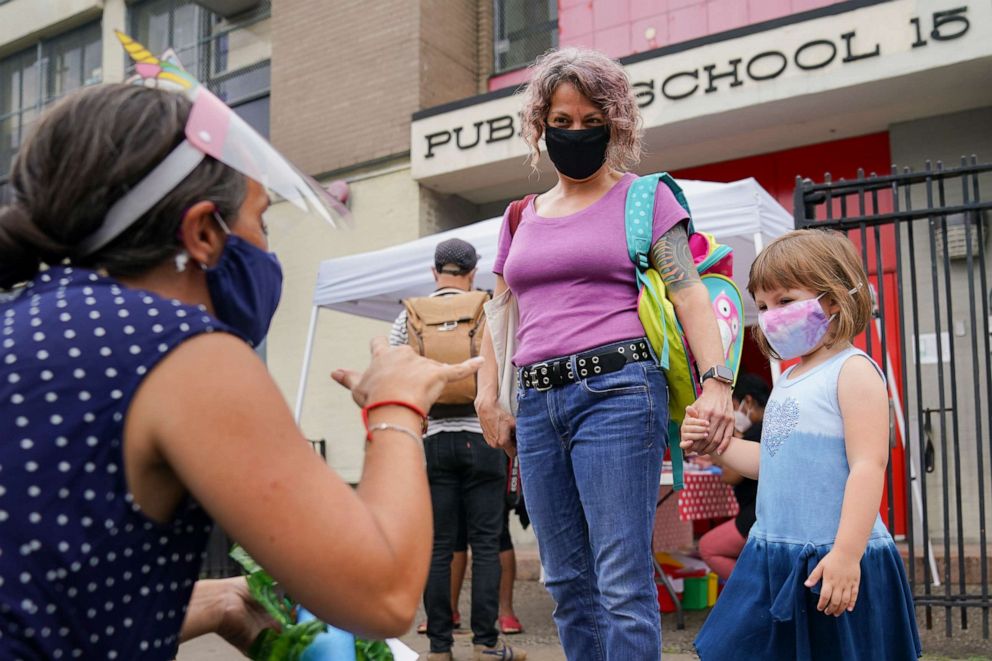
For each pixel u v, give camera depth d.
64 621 0.98
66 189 1.08
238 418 0.99
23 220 1.10
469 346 3.71
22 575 0.96
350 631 1.06
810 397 2.22
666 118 6.84
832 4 6.38
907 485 4.10
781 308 2.29
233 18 9.11
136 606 1.02
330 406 8.15
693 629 4.57
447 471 3.88
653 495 2.32
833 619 2.10
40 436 0.97
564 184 2.58
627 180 2.51
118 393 0.99
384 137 8.19
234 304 1.17
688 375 2.36
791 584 2.12
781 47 6.44
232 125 1.16
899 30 6.05
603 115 2.44
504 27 8.72
